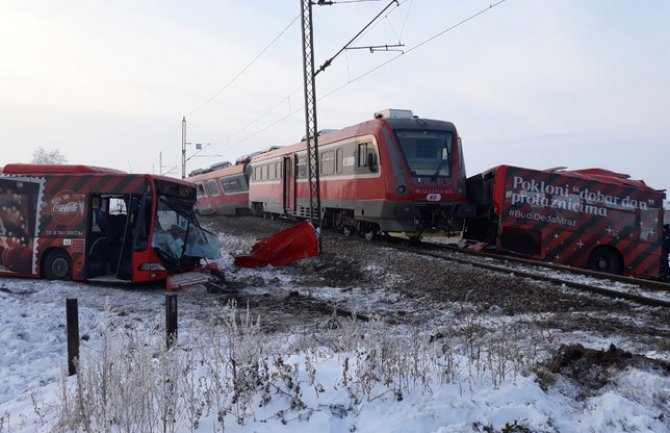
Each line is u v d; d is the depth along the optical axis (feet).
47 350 25.80
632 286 37.14
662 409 14.51
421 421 14.08
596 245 54.03
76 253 41.88
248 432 14.02
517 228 52.80
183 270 42.19
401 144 56.18
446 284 39.27
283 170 83.35
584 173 61.72
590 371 16.97
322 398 15.42
